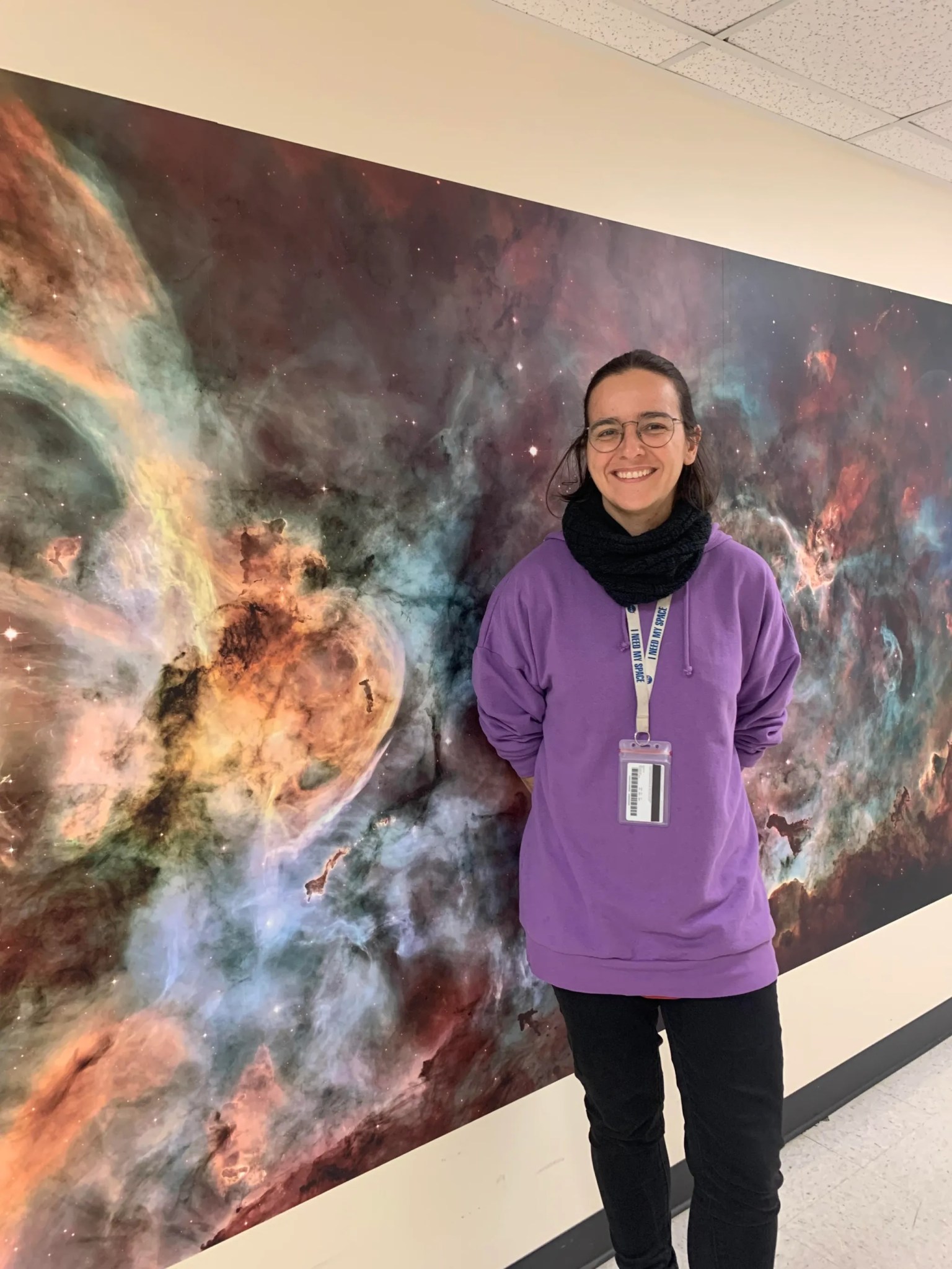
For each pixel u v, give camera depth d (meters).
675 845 1.21
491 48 1.36
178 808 1.15
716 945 1.21
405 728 1.35
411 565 1.34
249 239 1.15
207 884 1.18
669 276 1.61
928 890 2.30
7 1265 1.06
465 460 1.38
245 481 1.17
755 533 1.79
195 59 1.09
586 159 1.49
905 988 2.26
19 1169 1.06
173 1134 1.17
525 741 1.37
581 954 1.24
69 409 1.03
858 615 2.04
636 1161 1.30
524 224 1.41
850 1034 2.11
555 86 1.44
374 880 1.34
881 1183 1.82
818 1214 1.73
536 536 1.48
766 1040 1.24
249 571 1.18
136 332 1.07
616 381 1.25
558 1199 1.59
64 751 1.05
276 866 1.24
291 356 1.19
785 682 1.44
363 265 1.25
